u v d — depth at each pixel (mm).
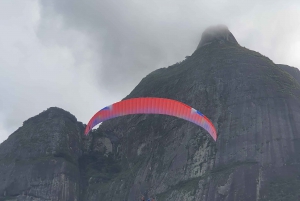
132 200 106812
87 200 114750
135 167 118375
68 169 116875
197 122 42906
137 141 129000
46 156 119312
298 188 87500
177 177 103375
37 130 128375
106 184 117312
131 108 42781
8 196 109188
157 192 103812
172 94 129250
